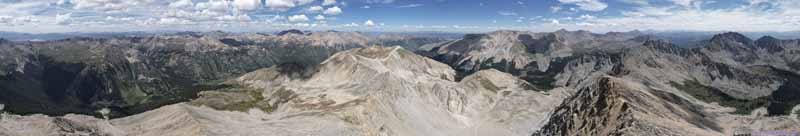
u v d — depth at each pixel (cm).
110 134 19712
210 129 19125
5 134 18075
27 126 18950
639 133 15438
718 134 17788
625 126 16100
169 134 18812
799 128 19850
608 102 18512
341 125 19850
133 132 19838
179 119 19850
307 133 19512
